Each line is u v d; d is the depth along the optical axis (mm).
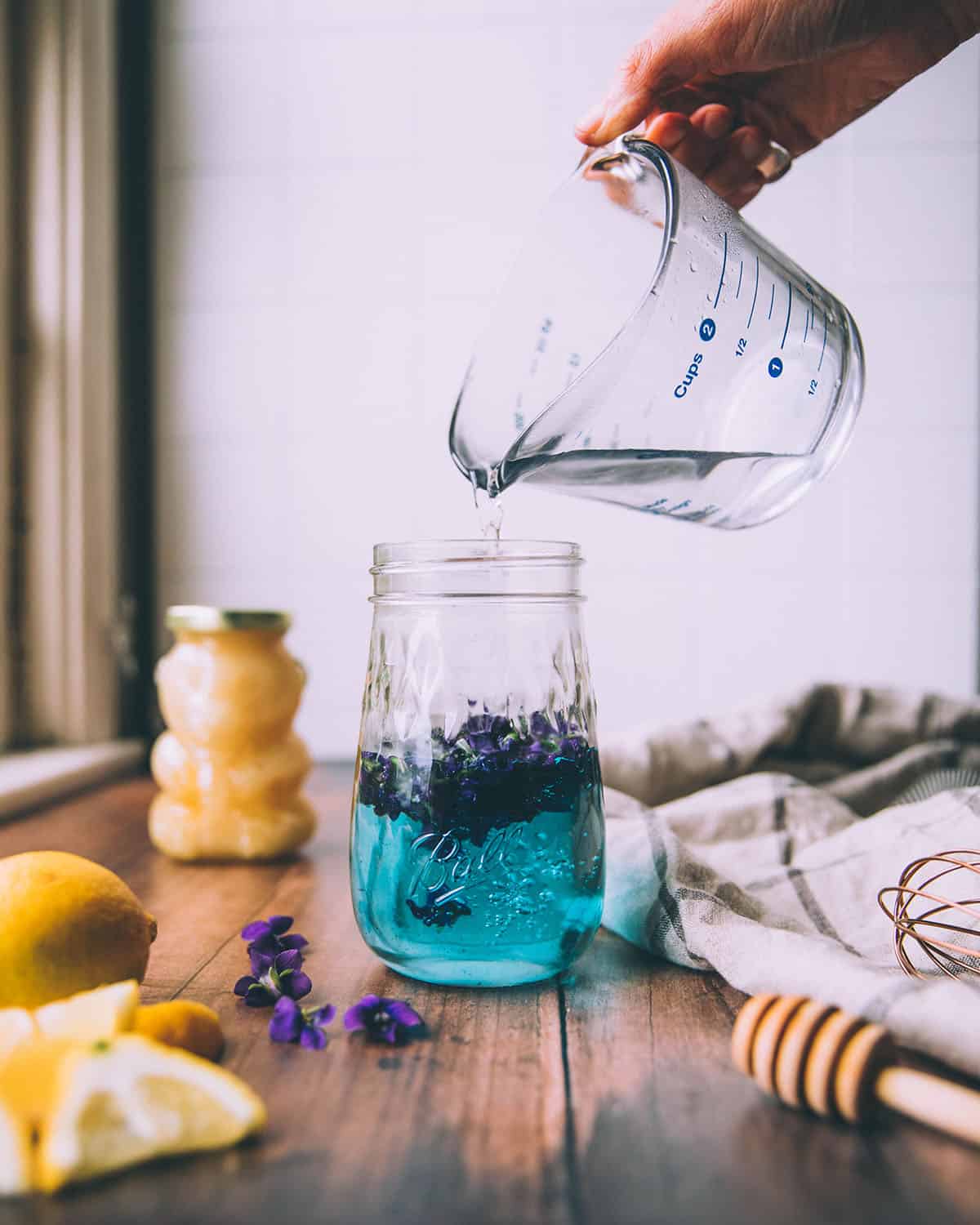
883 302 991
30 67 873
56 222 881
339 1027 391
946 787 635
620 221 553
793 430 457
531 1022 393
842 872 497
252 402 1009
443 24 985
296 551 1015
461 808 397
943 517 998
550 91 986
